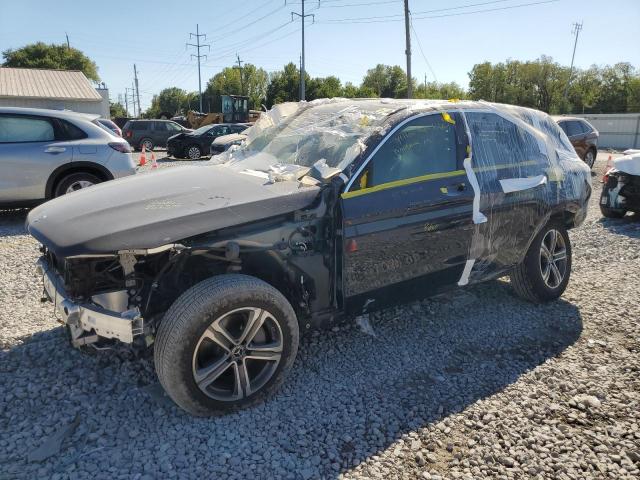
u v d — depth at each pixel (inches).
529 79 3351.4
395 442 106.6
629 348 149.6
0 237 262.7
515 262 167.5
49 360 134.3
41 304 171.8
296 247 123.5
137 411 114.6
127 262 106.2
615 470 99.6
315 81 3065.9
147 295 115.9
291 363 121.2
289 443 105.3
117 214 113.3
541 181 168.2
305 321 128.0
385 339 153.6
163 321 107.5
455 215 143.9
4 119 283.7
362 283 130.5
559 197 174.1
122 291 111.7
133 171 315.3
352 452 103.3
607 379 132.2
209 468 97.5
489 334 158.1
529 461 101.7
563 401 122.4
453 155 148.3
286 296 128.3
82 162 296.8
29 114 289.7
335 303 131.8
